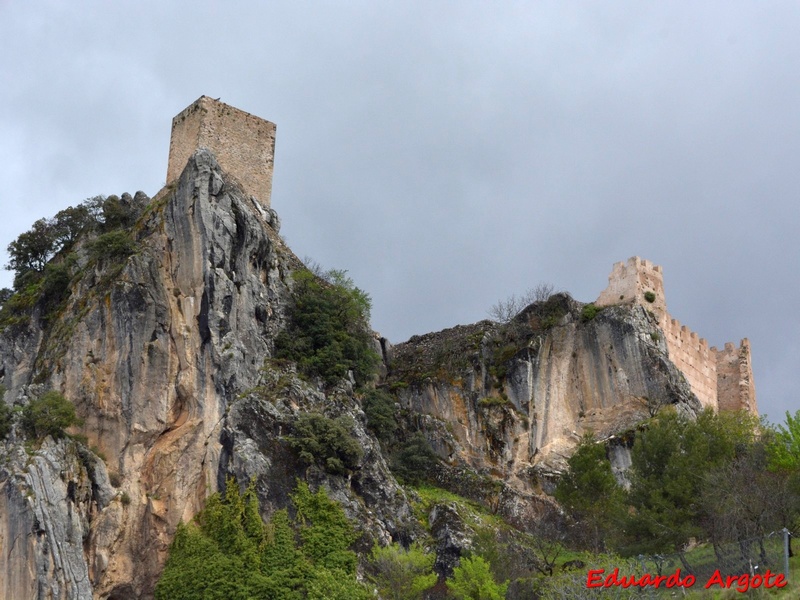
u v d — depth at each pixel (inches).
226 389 2994.6
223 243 3166.8
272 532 2748.5
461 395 3607.3
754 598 2022.6
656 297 3767.2
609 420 3499.0
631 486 2751.0
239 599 2632.9
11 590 2640.3
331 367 3235.7
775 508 2309.3
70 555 2709.2
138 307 3075.8
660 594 2177.7
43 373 3102.9
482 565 2551.7
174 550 2783.0
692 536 2459.4
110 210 3617.1
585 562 2605.8
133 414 2970.0
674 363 3676.2
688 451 2716.5
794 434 2721.5
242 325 3120.1
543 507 3257.9
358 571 2736.2
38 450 2807.6
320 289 3432.6
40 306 3368.6
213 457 2913.4
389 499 2987.2
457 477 3385.8
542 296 3784.5
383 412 3430.1
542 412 3526.1
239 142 3710.6
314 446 2908.5
